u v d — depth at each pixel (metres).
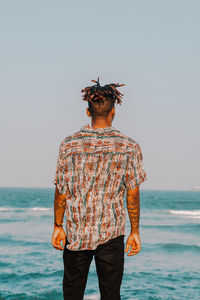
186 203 69.62
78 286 2.37
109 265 2.28
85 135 2.29
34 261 10.68
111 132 2.29
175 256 11.95
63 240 2.49
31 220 27.59
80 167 2.26
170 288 7.76
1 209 43.91
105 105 2.34
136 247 2.42
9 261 10.63
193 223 26.52
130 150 2.28
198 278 8.74
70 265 2.34
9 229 20.80
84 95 2.40
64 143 2.33
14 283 8.05
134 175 2.29
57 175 2.32
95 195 2.26
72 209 2.27
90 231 2.24
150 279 8.61
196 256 11.96
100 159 2.25
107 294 2.30
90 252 2.30
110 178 2.26
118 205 2.30
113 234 2.27
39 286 7.80
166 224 25.52
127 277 8.80
